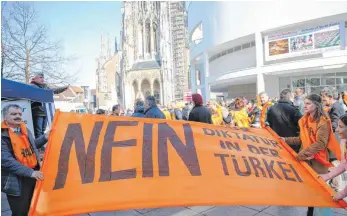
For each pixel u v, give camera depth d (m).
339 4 22.84
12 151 3.16
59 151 3.04
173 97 68.75
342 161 3.25
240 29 29.45
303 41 25.58
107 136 3.22
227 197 2.88
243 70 29.69
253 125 7.11
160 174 3.02
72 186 2.85
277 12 26.22
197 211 4.64
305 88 27.83
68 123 3.25
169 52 69.69
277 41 27.27
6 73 15.23
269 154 3.55
